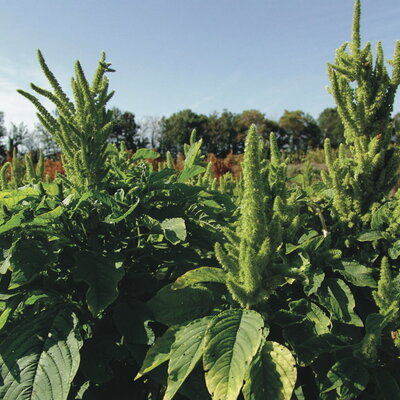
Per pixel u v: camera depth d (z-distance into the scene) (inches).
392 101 91.7
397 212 84.9
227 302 79.0
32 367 67.2
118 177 101.3
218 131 2102.6
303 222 83.7
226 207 107.0
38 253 75.7
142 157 118.0
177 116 2180.1
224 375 58.5
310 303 80.3
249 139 64.5
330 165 93.0
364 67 91.8
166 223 81.0
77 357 68.2
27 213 80.4
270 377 64.1
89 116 82.7
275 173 80.4
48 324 75.3
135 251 96.5
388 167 91.3
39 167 123.3
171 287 74.3
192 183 138.9
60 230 85.0
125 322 76.6
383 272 72.6
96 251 83.1
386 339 77.7
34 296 79.7
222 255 68.6
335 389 73.5
